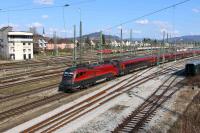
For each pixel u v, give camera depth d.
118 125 27.20
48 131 25.38
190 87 47.72
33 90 44.88
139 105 35.25
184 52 117.00
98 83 51.34
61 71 69.44
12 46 127.44
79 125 27.36
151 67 80.25
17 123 28.09
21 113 31.62
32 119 29.28
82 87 45.84
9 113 31.42
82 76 45.34
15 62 97.38
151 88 47.22
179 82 53.16
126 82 53.22
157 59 85.00
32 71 69.44
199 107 33.50
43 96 40.78
